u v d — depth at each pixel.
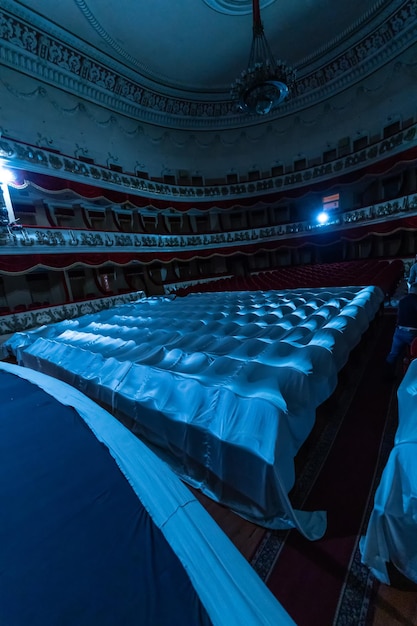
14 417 2.18
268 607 0.84
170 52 9.92
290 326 3.60
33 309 8.23
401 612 1.23
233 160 13.91
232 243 14.08
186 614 0.78
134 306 7.57
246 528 1.72
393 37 8.99
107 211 11.31
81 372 3.30
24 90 8.55
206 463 1.97
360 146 11.00
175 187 12.88
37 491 1.36
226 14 8.48
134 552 0.99
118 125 11.31
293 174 12.70
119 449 1.66
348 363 3.53
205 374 2.40
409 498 1.14
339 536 1.60
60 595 0.86
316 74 10.98
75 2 7.66
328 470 2.09
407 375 1.79
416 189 9.41
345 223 11.32
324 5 8.50
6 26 7.61
